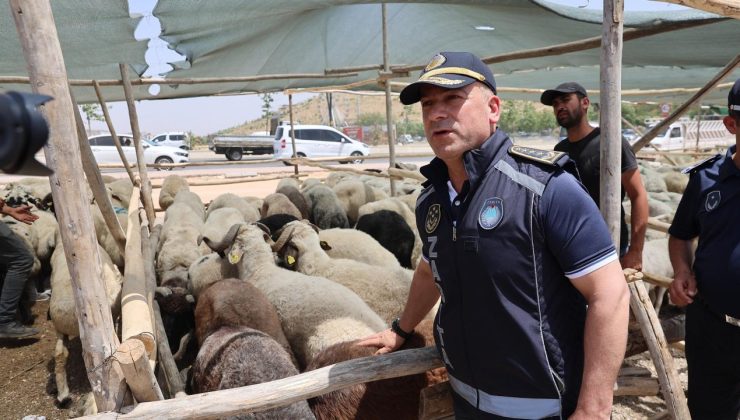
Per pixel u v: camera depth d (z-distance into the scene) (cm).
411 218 741
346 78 942
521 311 172
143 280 337
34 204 705
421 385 279
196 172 2191
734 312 259
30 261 547
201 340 389
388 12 610
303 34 606
